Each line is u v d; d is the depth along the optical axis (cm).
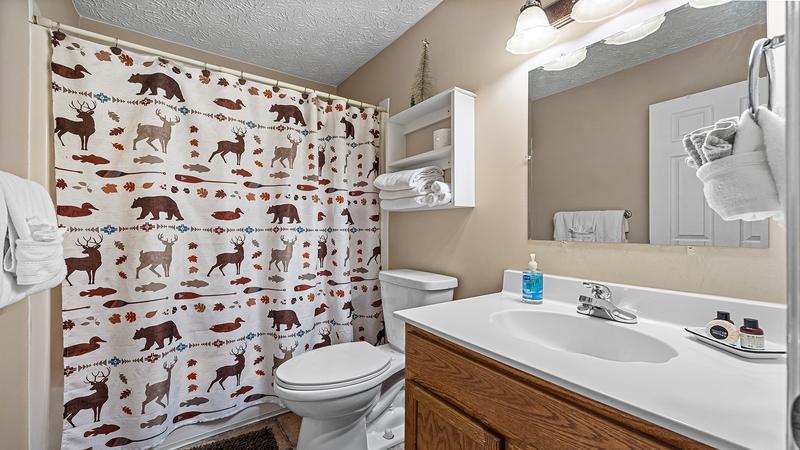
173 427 153
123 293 143
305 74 258
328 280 200
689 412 51
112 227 142
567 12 117
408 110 176
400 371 164
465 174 150
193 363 160
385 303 178
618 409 55
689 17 92
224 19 189
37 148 130
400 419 164
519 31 116
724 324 75
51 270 107
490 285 146
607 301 98
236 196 170
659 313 92
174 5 177
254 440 162
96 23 191
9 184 98
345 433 136
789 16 30
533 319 107
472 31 156
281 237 179
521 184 134
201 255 162
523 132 133
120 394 142
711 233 87
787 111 30
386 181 174
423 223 185
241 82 173
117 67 144
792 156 30
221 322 166
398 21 190
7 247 95
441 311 108
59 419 140
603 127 109
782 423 48
